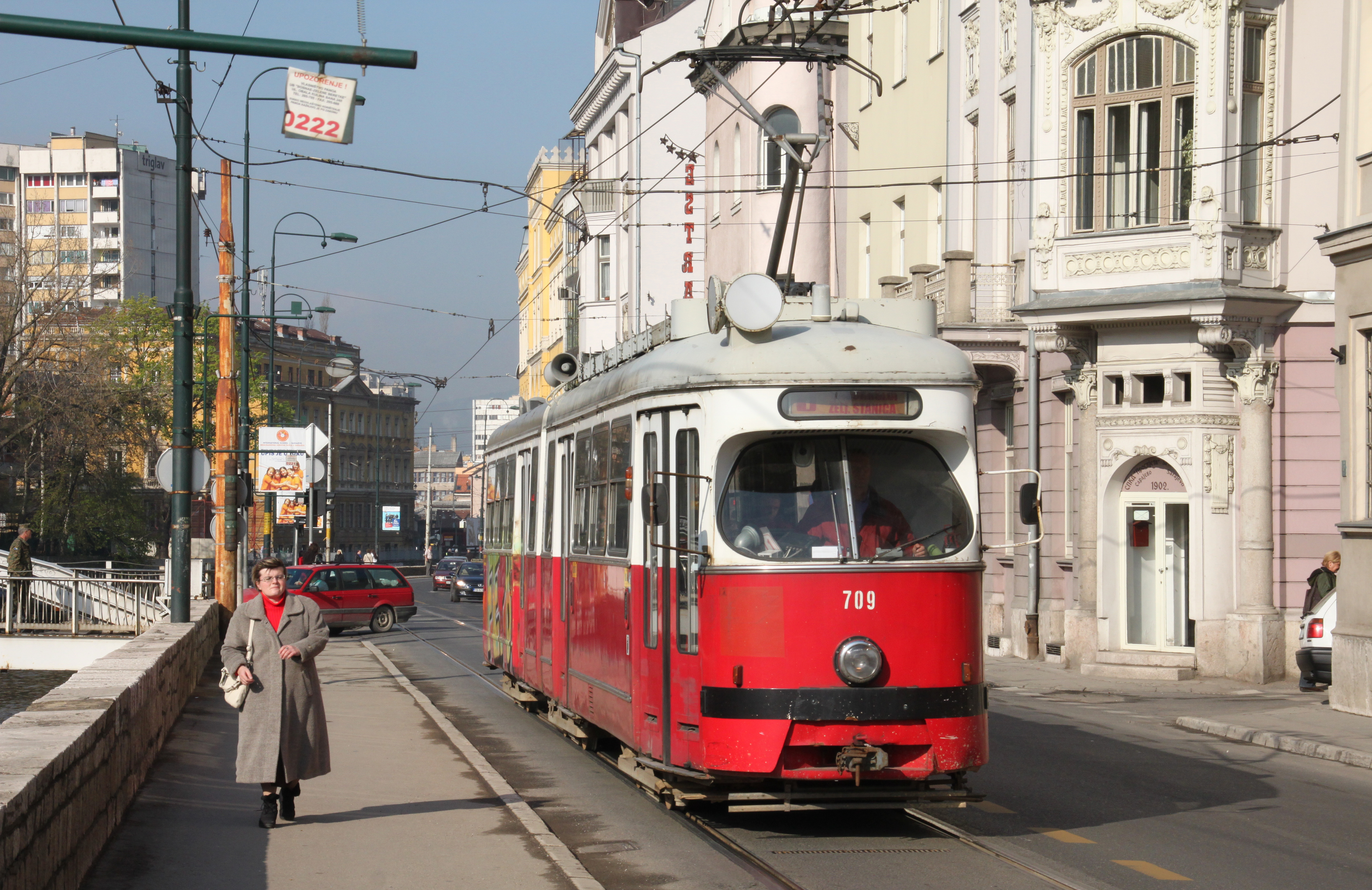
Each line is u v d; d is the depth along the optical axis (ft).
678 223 174.50
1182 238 74.38
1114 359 78.07
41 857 20.86
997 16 89.35
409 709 56.85
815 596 30.83
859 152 114.52
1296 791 40.68
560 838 32.71
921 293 92.99
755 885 28.12
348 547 410.93
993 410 91.76
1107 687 71.31
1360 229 59.31
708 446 32.14
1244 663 73.87
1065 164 78.54
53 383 191.31
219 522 89.92
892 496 31.94
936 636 31.12
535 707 56.80
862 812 35.70
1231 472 75.25
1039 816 35.45
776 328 33.83
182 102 67.51
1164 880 28.50
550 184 272.10
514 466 57.31
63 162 419.54
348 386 413.39
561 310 234.17
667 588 33.50
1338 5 75.31
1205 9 73.97
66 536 200.64
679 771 32.27
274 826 31.73
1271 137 75.20
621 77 179.93
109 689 31.86
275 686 31.55
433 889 26.48
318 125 43.75
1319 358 75.05
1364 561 58.34
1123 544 78.33
